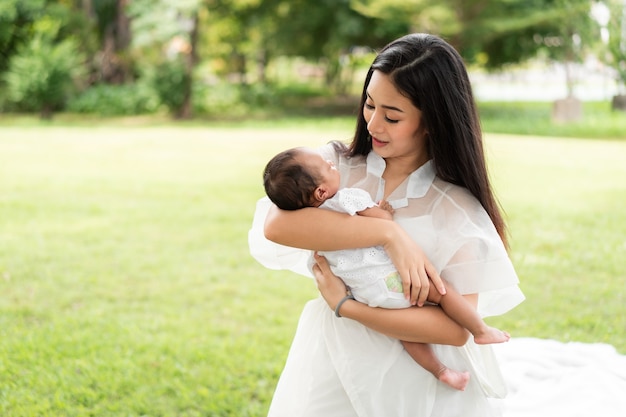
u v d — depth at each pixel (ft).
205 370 12.97
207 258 20.25
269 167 6.67
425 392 6.59
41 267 19.06
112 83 72.79
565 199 27.63
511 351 11.84
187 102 64.75
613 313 15.90
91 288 17.56
